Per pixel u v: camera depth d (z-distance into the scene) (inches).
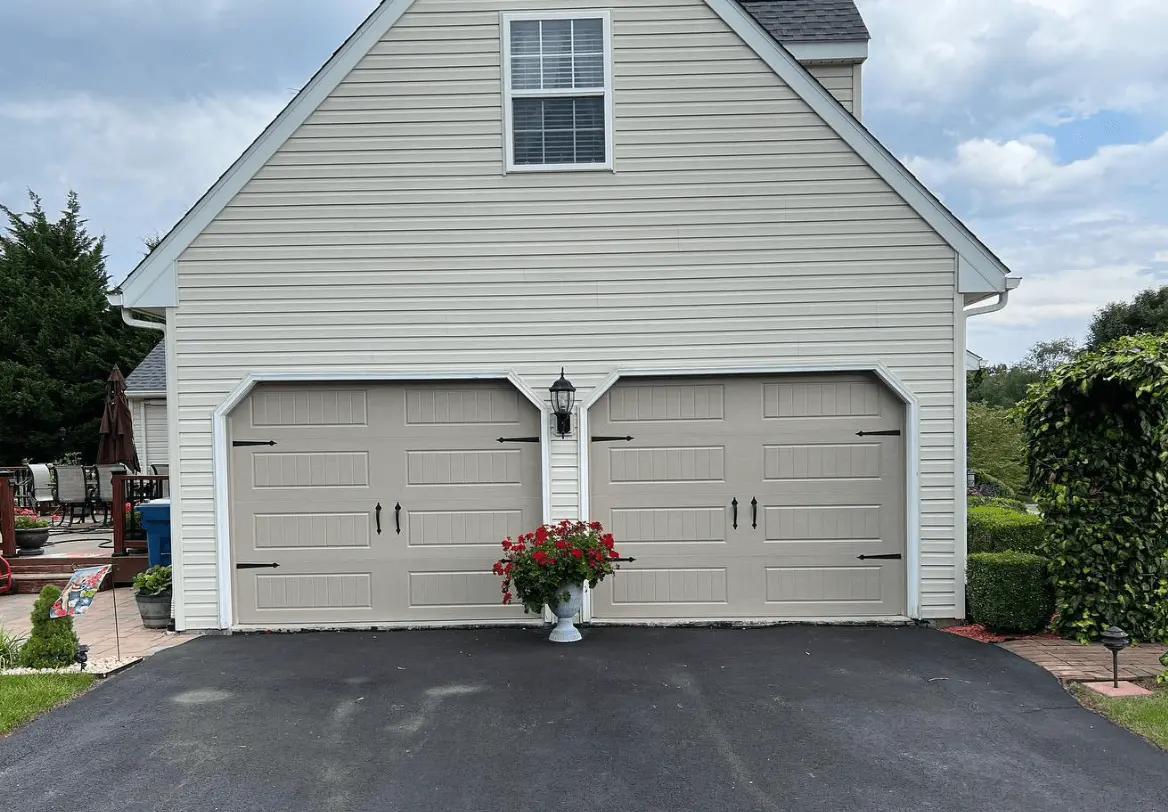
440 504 297.1
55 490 567.8
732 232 290.5
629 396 296.7
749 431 295.7
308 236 290.7
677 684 226.5
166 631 295.4
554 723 198.1
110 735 194.5
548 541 269.0
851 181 289.4
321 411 297.0
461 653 260.8
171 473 291.3
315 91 289.0
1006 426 642.2
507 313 292.4
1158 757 175.6
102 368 983.6
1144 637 264.1
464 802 158.1
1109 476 267.3
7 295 1006.4
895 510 295.4
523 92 291.0
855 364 290.2
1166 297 1302.9
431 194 290.8
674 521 296.5
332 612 297.1
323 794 162.4
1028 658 248.2
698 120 290.4
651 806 155.4
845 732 190.9
